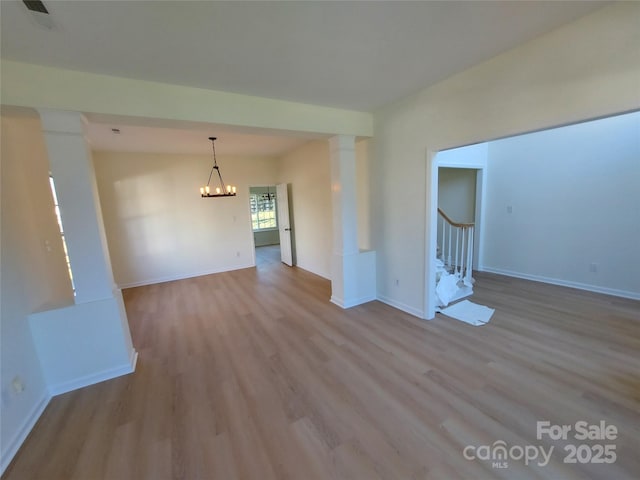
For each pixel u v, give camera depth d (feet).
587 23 6.19
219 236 20.67
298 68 7.88
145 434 6.24
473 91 8.55
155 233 18.47
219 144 16.37
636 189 11.82
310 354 9.25
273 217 34.96
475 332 10.09
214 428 6.34
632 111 5.82
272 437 6.03
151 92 8.27
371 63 7.82
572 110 6.61
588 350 8.61
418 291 11.52
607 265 12.84
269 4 5.23
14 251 7.18
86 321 7.91
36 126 8.82
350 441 5.85
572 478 4.90
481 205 17.26
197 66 7.48
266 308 13.43
